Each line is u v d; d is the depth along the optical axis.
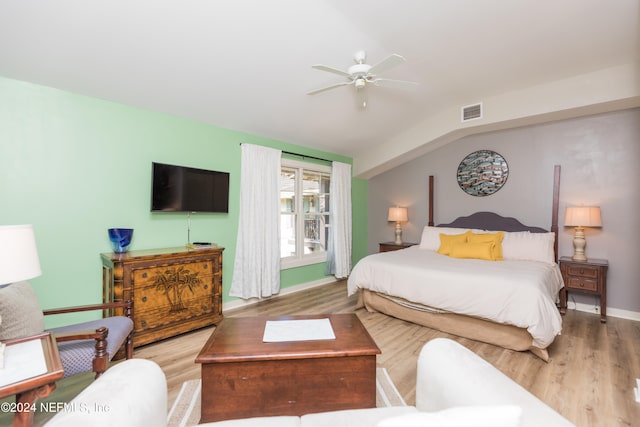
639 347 2.60
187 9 2.04
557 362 2.33
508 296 2.47
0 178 2.31
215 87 2.94
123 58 2.38
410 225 5.37
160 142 3.15
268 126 3.87
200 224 3.49
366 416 1.12
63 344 1.70
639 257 3.34
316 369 1.47
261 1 2.05
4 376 1.07
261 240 3.97
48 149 2.51
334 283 5.20
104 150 2.79
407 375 2.17
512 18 2.29
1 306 1.49
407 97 3.65
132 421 0.82
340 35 2.44
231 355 1.44
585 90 3.15
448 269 2.97
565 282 3.47
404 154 4.79
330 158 5.19
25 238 1.28
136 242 3.00
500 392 0.90
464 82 3.33
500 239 3.76
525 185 4.11
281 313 3.58
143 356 2.44
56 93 2.54
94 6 1.91
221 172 3.58
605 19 2.29
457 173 4.76
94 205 2.74
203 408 1.42
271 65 2.74
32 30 2.00
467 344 2.67
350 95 3.48
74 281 2.65
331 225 5.17
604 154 3.54
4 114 2.32
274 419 1.10
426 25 2.37
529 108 3.47
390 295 3.26
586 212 3.40
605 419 1.68
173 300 2.75
